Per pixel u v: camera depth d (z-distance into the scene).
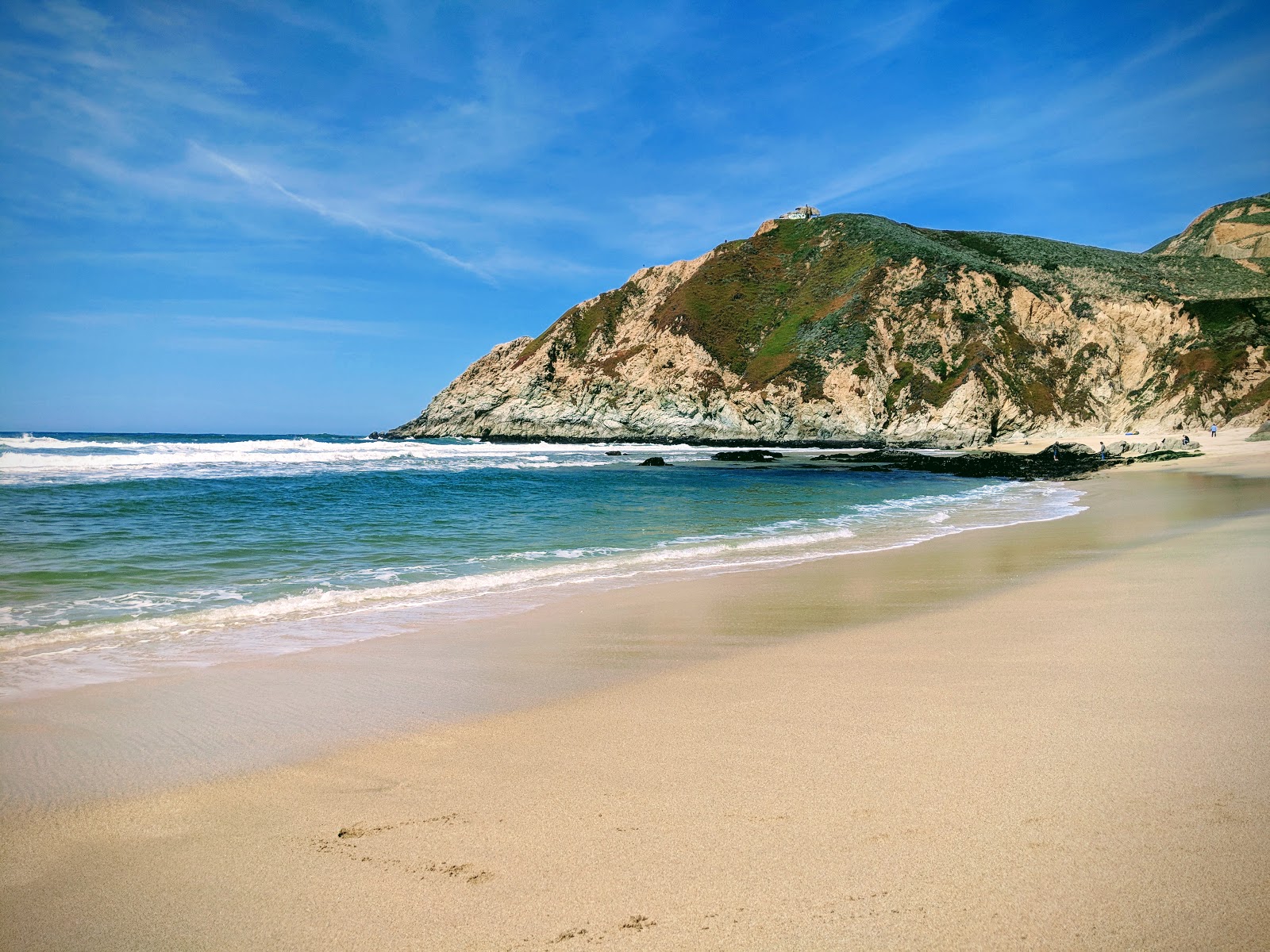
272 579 9.98
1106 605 7.13
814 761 3.68
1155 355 75.38
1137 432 69.31
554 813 3.24
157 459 35.28
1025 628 6.39
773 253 115.31
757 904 2.48
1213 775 3.23
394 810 3.34
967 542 13.02
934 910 2.38
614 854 2.86
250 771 3.84
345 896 2.65
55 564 10.73
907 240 101.56
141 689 5.33
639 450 77.44
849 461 56.16
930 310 89.19
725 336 101.56
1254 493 20.03
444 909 2.54
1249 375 66.06
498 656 6.17
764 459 58.66
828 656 5.80
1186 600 7.14
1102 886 2.46
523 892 2.63
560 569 10.76
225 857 2.95
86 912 2.58
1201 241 123.31
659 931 2.36
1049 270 96.31
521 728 4.39
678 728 4.28
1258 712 4.00
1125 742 3.67
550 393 108.56
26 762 3.97
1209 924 2.23
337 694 5.17
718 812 3.17
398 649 6.45
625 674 5.53
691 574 10.29
